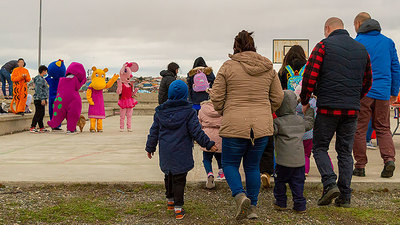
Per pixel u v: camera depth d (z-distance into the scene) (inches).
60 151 301.1
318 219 151.7
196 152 294.5
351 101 160.4
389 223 146.6
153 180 196.1
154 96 895.1
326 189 160.4
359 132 202.7
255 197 152.6
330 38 163.5
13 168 228.8
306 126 165.9
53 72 448.1
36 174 211.5
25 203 167.9
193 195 184.1
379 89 199.8
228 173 149.3
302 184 158.1
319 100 163.3
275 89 152.0
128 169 226.5
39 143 350.3
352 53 160.7
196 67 306.8
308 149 200.2
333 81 159.5
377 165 234.1
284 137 156.6
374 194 186.4
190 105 156.5
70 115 428.8
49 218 150.7
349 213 157.8
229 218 153.6
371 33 206.5
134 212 159.5
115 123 600.4
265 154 190.5
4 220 147.2
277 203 162.1
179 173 152.4
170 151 153.1
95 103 452.1
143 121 654.5
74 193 183.9
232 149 148.3
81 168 229.3
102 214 155.9
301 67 200.4
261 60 147.5
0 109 470.3
